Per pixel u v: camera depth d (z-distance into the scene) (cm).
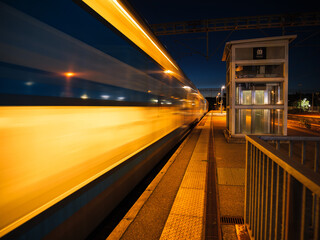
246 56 955
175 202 370
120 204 422
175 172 541
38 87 181
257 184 240
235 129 993
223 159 669
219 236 278
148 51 452
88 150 249
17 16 165
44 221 186
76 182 228
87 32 246
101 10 277
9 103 157
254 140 246
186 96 1049
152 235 286
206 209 348
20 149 166
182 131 938
